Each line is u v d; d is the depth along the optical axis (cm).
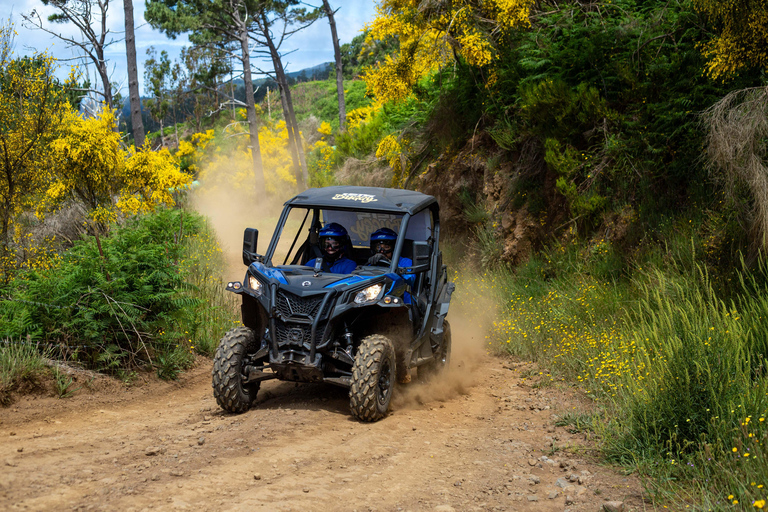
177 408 636
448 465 473
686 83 970
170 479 402
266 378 589
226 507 355
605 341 736
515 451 516
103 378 681
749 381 517
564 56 1167
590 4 1248
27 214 1238
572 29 1202
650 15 1139
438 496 405
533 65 1173
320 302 579
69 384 631
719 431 454
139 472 414
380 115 2105
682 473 437
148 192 1497
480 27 1293
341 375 604
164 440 501
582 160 1079
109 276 721
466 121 1389
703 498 382
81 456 444
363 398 560
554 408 651
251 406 611
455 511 379
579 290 933
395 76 1324
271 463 445
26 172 1014
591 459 492
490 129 1268
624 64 1058
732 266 760
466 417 632
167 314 764
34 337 664
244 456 461
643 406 520
